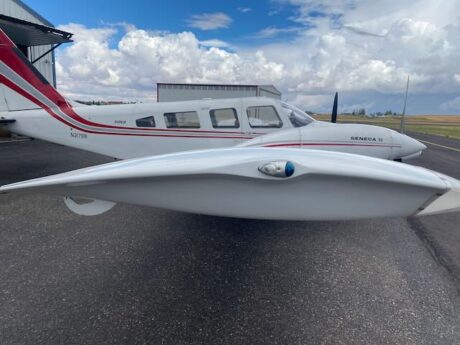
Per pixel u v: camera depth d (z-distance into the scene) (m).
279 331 1.77
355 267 2.54
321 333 1.76
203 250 2.82
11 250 2.74
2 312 1.89
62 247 2.82
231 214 1.67
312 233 3.25
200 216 3.74
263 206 1.64
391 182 1.54
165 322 1.83
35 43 11.45
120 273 2.38
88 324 1.80
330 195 1.60
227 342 1.68
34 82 5.00
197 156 1.69
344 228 3.40
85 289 2.15
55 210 3.88
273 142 3.99
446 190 1.56
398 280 2.34
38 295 2.07
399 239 3.13
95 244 2.90
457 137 19.62
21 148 9.44
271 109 4.59
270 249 2.86
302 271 2.46
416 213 1.65
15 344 1.63
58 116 4.97
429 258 2.72
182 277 2.34
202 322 1.84
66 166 6.72
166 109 4.68
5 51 4.92
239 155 1.65
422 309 1.98
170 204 1.66
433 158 9.21
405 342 1.69
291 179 1.55
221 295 2.12
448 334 1.76
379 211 1.63
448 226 3.52
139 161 1.69
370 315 1.92
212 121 4.61
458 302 2.06
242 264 2.56
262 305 2.02
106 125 4.82
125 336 1.71
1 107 5.02
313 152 1.71
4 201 4.22
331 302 2.06
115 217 3.66
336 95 6.70
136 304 2.00
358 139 4.14
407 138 4.29
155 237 3.09
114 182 1.56
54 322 1.81
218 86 22.00
